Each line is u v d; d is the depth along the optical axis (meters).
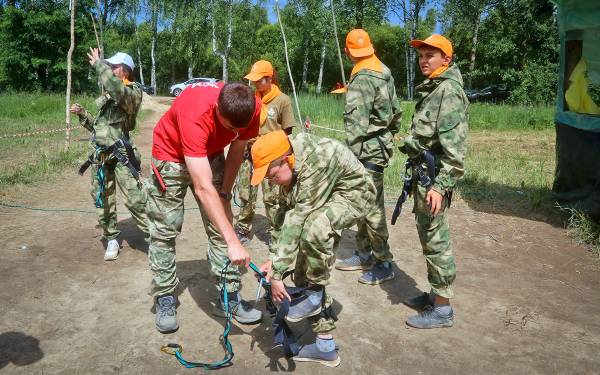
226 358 2.79
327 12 32.50
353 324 3.31
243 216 4.77
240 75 41.00
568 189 5.78
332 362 2.82
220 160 3.12
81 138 11.34
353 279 4.04
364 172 2.75
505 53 27.78
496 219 5.61
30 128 12.70
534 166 8.67
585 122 5.47
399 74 43.88
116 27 40.59
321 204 2.60
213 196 2.64
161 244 3.13
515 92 24.47
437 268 3.14
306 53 37.50
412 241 4.91
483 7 29.44
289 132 4.81
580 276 4.15
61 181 6.95
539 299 3.72
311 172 2.53
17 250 4.36
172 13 40.94
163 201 3.07
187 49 41.88
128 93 3.91
